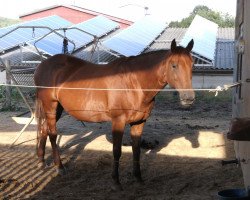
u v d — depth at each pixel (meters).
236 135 3.93
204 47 22.27
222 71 20.25
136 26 27.64
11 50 20.97
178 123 11.20
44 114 6.93
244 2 6.10
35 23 24.14
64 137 9.26
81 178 6.53
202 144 8.69
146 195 5.64
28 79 11.35
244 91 5.75
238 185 5.95
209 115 12.93
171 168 7.02
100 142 8.75
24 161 7.47
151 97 5.67
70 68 6.51
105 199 5.50
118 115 5.79
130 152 7.97
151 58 5.60
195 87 20.44
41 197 5.58
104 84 5.87
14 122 11.20
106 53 22.28
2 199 5.48
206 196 5.45
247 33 5.55
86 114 6.16
